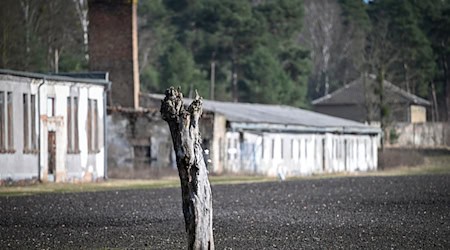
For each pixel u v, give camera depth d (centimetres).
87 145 13950
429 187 12512
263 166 17300
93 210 8656
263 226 7206
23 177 12400
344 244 6094
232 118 16525
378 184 13475
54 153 13100
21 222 7562
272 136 17600
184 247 6031
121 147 15875
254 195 10825
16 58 18538
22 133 12400
